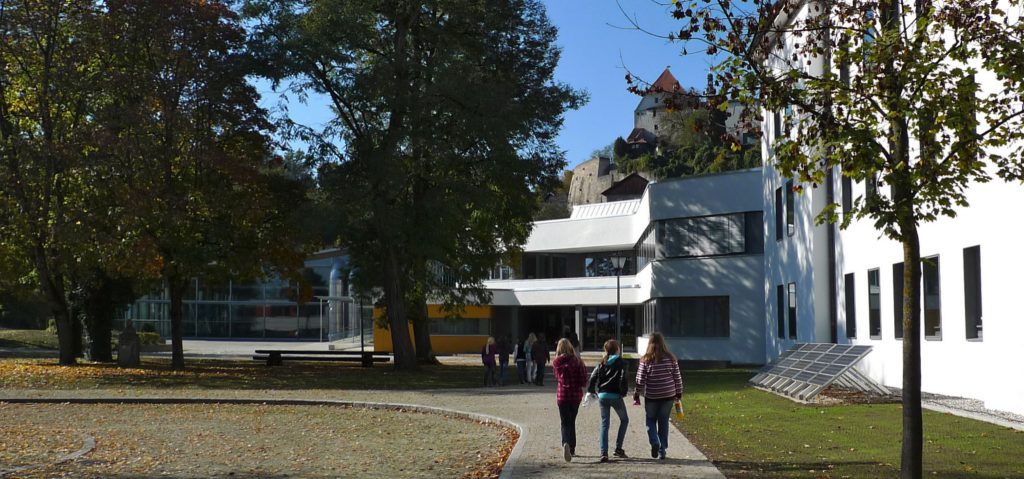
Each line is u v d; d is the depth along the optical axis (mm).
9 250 36531
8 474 12719
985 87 18234
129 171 33750
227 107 35500
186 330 85875
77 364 39062
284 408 24297
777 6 10906
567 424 13281
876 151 9680
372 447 15836
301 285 40969
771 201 40812
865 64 10641
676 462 12742
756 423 17375
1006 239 17781
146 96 34438
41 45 34875
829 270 31531
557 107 40125
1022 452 12438
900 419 16953
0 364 37281
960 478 10578
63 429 18953
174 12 34375
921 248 23000
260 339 84812
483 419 20500
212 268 37625
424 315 46000
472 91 34562
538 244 65938
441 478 12156
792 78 10609
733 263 44906
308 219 33938
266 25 36000
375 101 35375
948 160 9820
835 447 13633
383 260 37719
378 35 37312
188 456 14711
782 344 38531
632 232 61250
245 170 35562
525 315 69375
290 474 12648
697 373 37094
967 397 20125
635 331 64062
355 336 73250
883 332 25938
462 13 36594
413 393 28531
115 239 33625
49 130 34688
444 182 35281
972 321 20125
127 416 22016
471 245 42438
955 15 10211
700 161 126750
